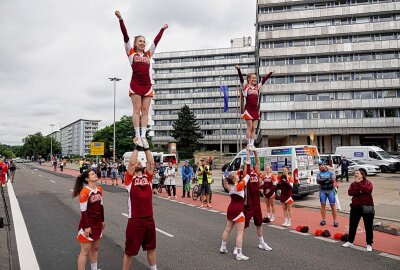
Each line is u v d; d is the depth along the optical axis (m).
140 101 5.56
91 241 5.95
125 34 5.57
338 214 13.33
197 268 6.82
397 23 49.00
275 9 53.31
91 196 5.97
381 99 48.94
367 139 51.25
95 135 83.19
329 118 50.53
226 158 53.81
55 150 143.12
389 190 20.20
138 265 7.01
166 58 96.06
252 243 8.92
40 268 6.80
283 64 52.81
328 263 7.20
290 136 52.88
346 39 51.06
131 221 5.61
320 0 51.56
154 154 40.88
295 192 16.75
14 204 15.67
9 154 157.50
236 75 91.12
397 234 9.80
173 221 11.98
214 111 91.00
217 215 13.38
